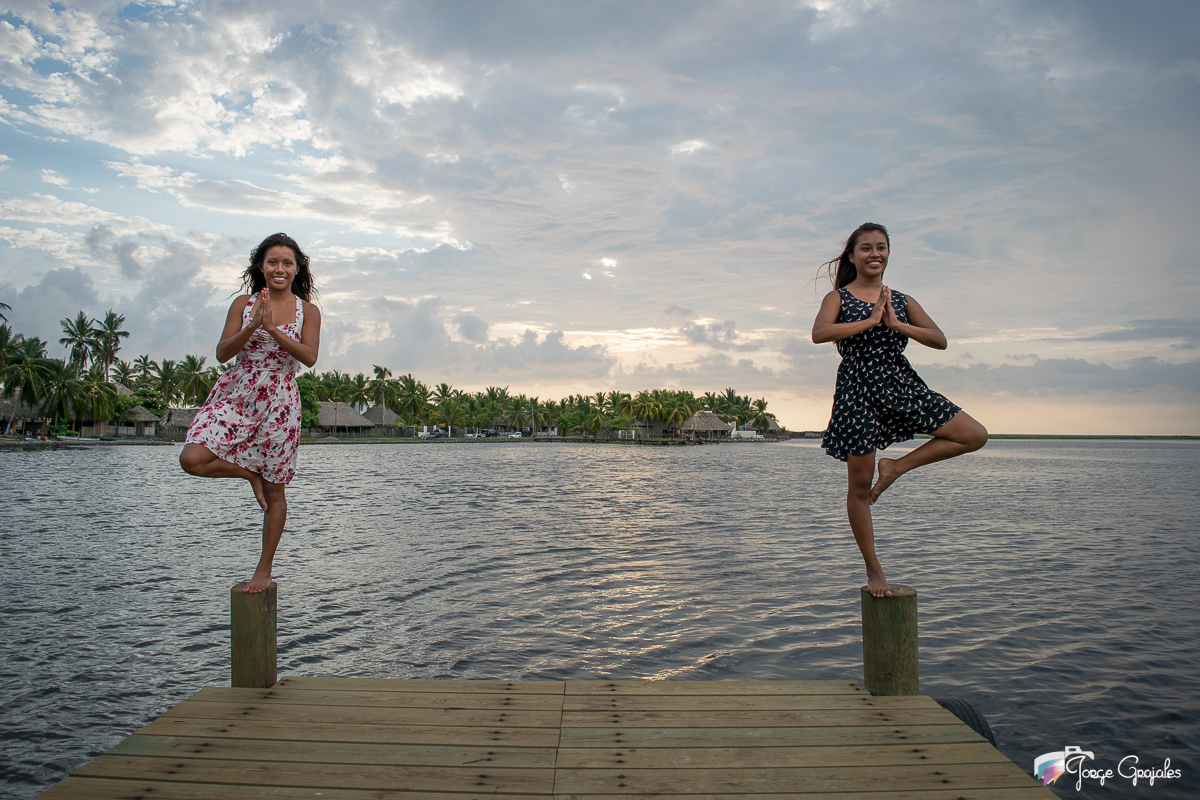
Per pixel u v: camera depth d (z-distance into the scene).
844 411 3.74
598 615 10.33
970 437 3.55
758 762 2.98
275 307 3.88
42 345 67.69
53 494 27.39
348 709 3.49
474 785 2.76
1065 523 22.03
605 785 2.77
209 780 2.77
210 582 12.20
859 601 11.27
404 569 13.45
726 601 11.20
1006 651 8.95
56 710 6.98
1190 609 10.93
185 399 94.44
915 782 2.82
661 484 38.16
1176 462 86.25
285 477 3.83
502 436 145.50
